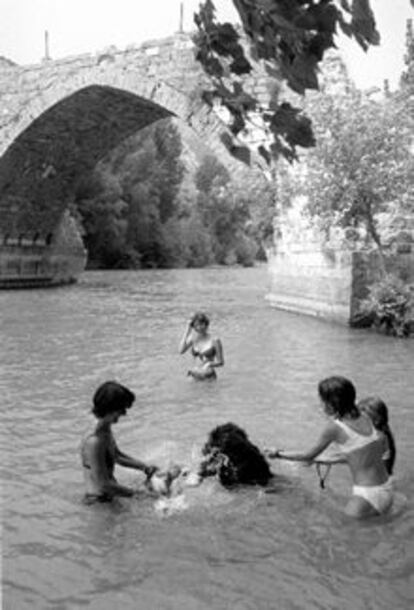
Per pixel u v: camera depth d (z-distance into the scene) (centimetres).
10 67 2822
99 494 595
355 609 436
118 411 602
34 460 711
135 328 1773
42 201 3338
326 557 501
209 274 5678
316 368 1218
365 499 569
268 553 507
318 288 1988
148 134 6750
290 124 323
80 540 526
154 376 1139
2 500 600
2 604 439
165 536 532
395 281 1647
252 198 2308
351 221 1745
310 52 273
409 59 1694
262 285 4038
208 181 8475
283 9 261
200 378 1100
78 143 3094
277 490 623
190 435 802
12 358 1298
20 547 514
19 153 2934
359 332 1686
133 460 639
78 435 803
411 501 601
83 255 3994
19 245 3341
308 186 1756
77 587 461
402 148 1673
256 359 1305
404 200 1730
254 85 1962
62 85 2689
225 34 306
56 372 1171
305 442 779
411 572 480
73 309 2275
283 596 450
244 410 920
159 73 2444
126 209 6419
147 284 3988
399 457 726
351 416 590
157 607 438
